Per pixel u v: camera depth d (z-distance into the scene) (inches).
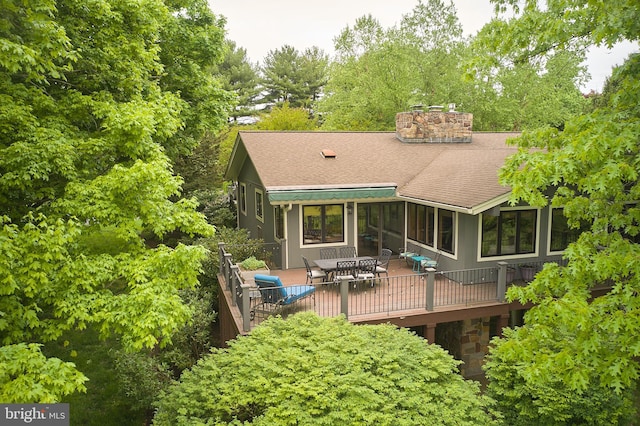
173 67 625.9
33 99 324.5
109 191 295.4
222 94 684.7
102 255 290.4
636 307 242.5
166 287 284.2
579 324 236.7
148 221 307.6
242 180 935.0
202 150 1032.2
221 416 260.2
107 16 390.6
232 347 314.7
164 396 282.7
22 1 271.0
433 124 839.1
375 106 1409.9
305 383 256.4
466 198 519.5
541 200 260.5
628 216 281.3
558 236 596.4
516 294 284.0
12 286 229.1
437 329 551.8
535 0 331.0
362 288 547.2
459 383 287.1
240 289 464.8
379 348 295.9
